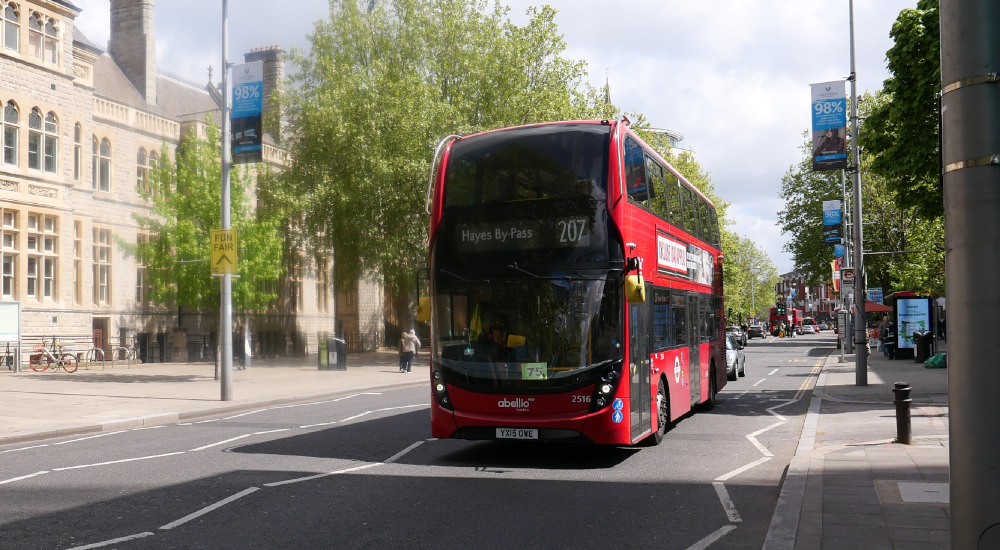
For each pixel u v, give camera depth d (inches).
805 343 2605.8
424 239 1393.9
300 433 512.4
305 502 302.5
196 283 1001.5
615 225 382.9
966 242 138.7
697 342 578.2
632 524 269.4
